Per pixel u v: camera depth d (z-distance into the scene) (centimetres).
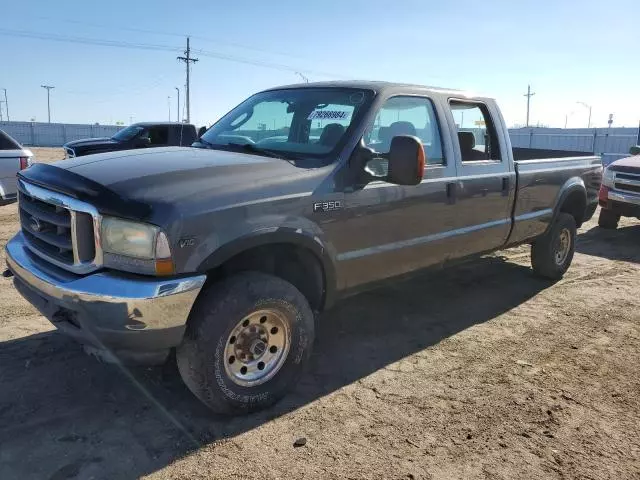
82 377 380
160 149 416
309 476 287
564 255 657
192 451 305
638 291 630
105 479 280
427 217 443
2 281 575
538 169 574
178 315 296
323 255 365
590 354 450
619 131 3159
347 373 406
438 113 466
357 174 385
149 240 289
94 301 289
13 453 297
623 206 959
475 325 510
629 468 302
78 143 1616
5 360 400
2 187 881
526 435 331
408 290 609
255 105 483
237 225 315
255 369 343
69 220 315
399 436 326
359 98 416
